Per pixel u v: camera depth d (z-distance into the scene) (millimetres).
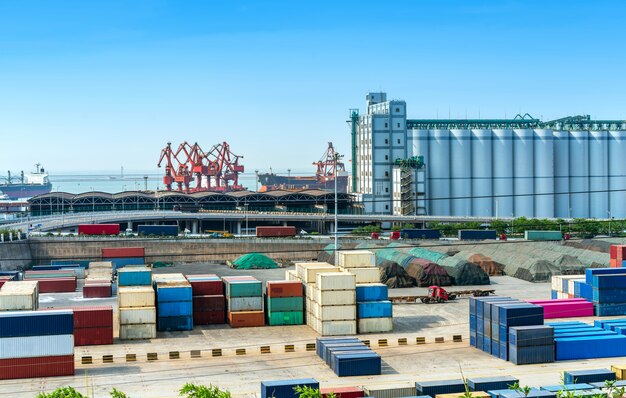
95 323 104000
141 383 85875
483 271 156625
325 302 109188
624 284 120188
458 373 89500
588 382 79000
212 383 85688
